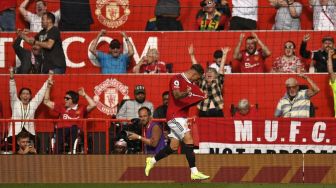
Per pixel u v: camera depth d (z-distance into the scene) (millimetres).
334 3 58812
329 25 58625
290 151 50344
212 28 59000
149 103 53156
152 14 61938
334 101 52688
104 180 49594
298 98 52500
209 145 50438
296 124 50406
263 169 49438
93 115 54844
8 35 58938
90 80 55281
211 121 50406
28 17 60594
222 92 54094
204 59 57469
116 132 50125
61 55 57312
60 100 55188
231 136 50406
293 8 58719
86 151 49969
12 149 50375
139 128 49594
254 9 59219
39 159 49812
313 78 54250
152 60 56469
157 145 49094
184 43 57812
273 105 54156
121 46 58344
